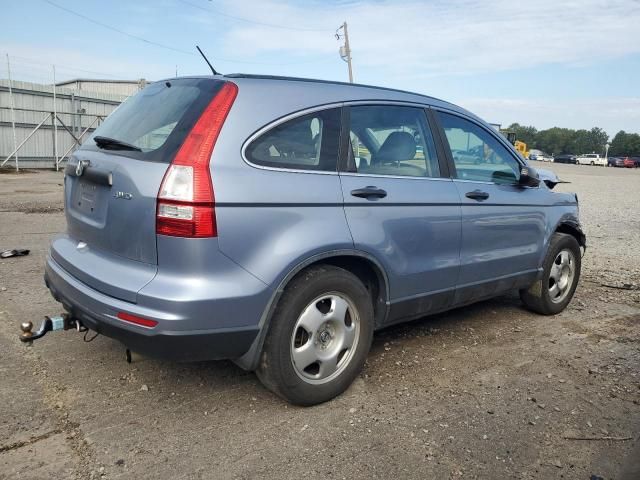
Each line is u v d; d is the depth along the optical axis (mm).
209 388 3541
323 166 3336
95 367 3734
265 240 2986
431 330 4805
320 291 3229
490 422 3287
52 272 3441
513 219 4605
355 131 3568
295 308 3121
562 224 5391
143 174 2891
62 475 2627
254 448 2916
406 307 3855
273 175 3061
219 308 2838
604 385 3854
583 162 75312
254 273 2947
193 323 2793
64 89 22141
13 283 5527
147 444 2904
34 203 11609
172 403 3334
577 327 5066
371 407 3398
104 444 2883
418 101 4102
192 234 2773
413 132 3980
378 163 3678
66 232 3820
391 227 3590
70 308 3201
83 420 3098
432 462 2865
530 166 4992
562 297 5434
